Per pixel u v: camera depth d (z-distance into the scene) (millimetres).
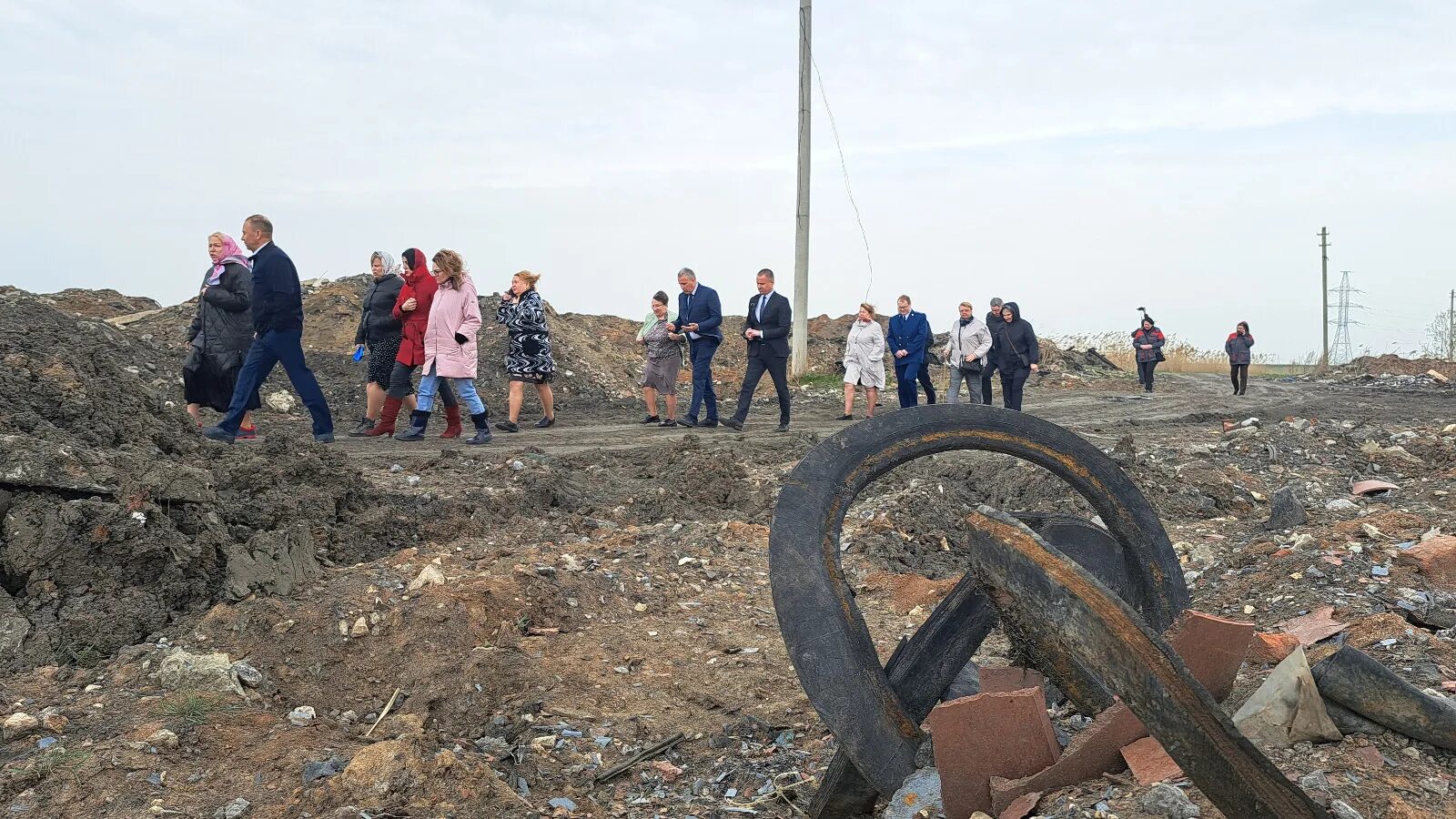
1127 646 2381
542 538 6855
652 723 4285
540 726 4164
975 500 8344
